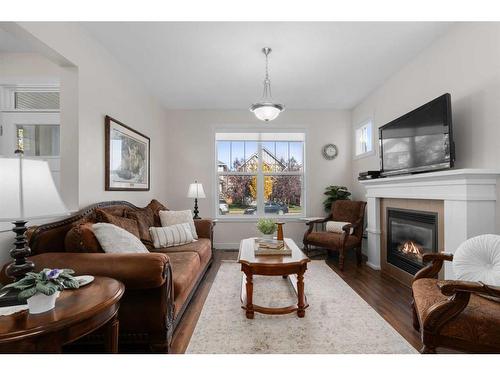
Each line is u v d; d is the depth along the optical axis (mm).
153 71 3277
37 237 1853
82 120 2332
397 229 3145
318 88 3861
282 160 4996
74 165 2268
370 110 4086
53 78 2771
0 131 2750
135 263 1545
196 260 2559
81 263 1552
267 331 1896
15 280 1203
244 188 4996
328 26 2367
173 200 4809
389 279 3047
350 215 4086
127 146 3188
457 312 1268
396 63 3086
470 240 1613
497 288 1206
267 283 2887
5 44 2605
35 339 914
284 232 4816
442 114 2281
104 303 1102
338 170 4855
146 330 1612
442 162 2281
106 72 2740
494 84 1980
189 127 4828
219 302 2406
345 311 2207
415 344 1732
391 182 3080
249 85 3748
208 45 2672
